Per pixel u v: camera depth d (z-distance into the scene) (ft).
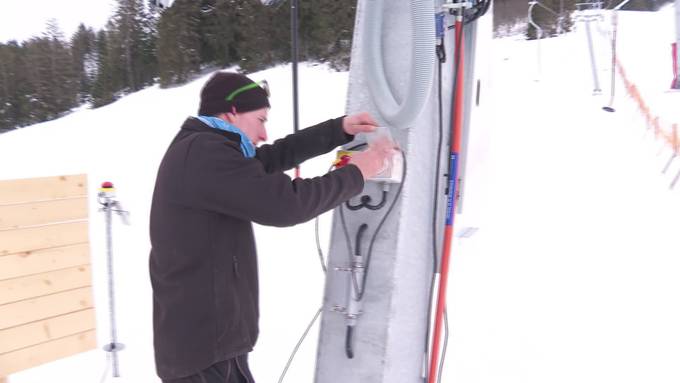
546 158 30.37
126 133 51.70
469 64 6.84
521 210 21.62
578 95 51.42
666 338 11.46
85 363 11.59
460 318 12.91
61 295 10.75
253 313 5.17
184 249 4.79
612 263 16.10
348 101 6.43
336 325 6.23
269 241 19.66
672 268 15.42
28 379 10.90
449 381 10.18
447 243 6.49
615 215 20.84
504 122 40.27
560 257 16.72
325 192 4.78
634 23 97.96
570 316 12.83
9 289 10.09
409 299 6.22
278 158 6.09
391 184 5.95
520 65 73.20
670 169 27.27
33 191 10.39
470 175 7.25
